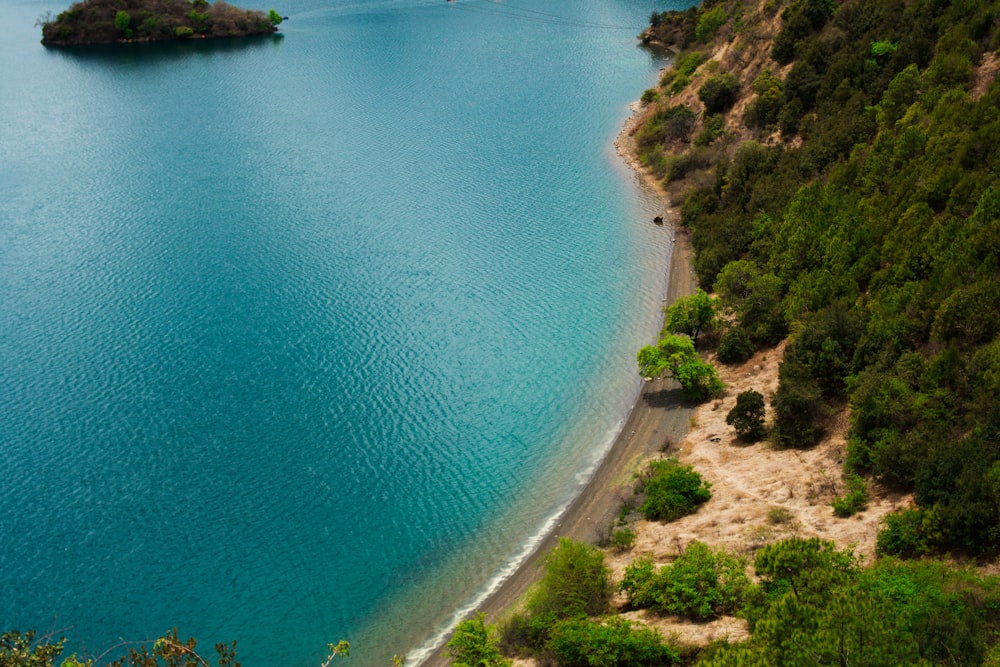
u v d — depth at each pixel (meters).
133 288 112.56
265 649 62.72
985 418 58.56
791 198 97.00
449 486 76.38
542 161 144.62
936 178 80.12
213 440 83.81
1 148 165.75
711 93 132.75
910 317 71.06
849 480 61.78
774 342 82.94
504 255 114.69
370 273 112.38
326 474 78.81
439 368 92.31
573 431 81.38
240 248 121.62
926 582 48.34
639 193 129.50
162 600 67.19
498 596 64.62
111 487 78.75
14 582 69.44
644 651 50.50
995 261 69.06
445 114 171.00
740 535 60.09
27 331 103.62
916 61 101.44
